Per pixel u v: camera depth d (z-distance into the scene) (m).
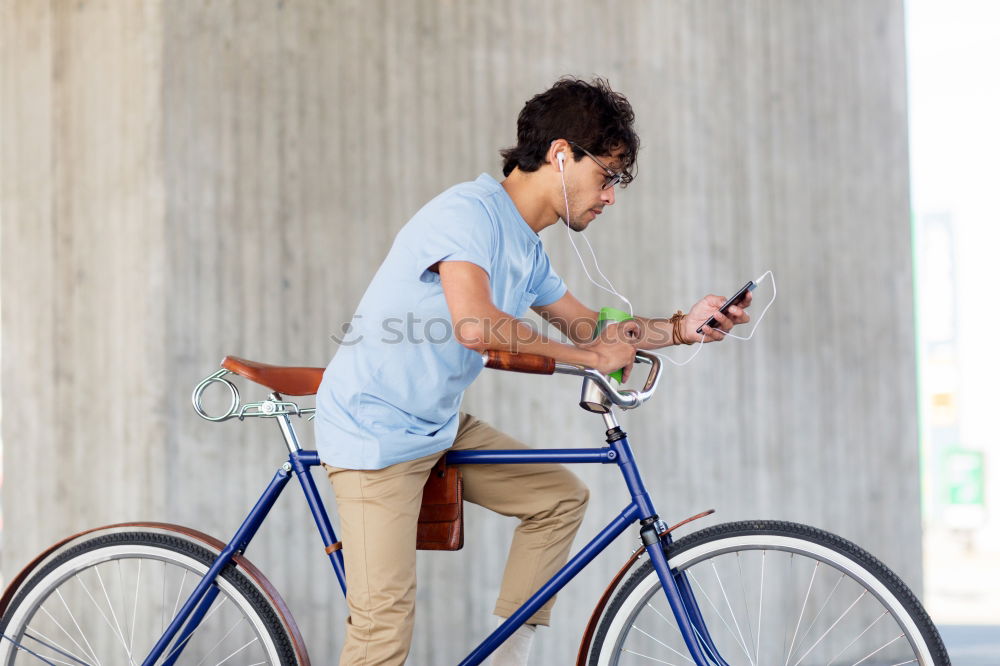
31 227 3.70
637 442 4.14
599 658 2.33
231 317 3.61
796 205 4.48
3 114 3.76
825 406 4.47
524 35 4.08
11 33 3.76
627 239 4.18
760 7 4.47
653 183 4.23
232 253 3.62
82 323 3.60
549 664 3.93
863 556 2.17
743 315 2.39
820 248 4.51
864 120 4.64
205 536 2.53
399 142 3.90
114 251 3.55
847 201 4.58
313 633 3.67
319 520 2.43
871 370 4.57
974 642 4.52
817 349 4.47
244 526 2.48
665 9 4.29
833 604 4.27
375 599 2.21
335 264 3.78
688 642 2.23
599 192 2.28
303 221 3.74
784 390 4.40
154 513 3.44
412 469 2.26
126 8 3.56
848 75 4.62
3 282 3.73
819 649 4.23
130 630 3.48
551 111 2.25
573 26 4.16
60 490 3.61
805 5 4.55
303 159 3.75
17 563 3.67
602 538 2.32
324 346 3.75
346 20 3.84
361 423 2.21
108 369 3.55
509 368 2.09
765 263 4.41
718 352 4.29
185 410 3.51
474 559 3.88
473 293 2.07
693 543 2.27
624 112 2.28
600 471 4.06
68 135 3.65
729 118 4.38
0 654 2.56
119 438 3.51
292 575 3.65
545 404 4.02
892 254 4.66
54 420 3.63
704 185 4.32
